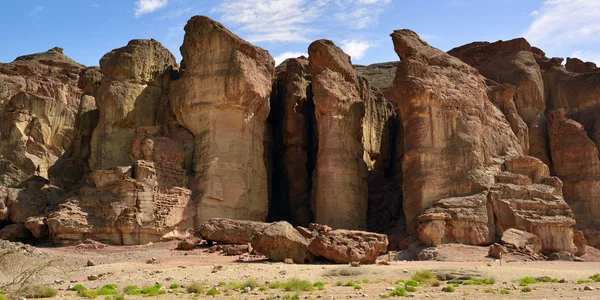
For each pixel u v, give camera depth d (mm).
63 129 68312
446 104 47219
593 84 61844
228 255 36125
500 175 46094
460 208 43094
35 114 65938
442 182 45469
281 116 57000
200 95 48750
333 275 26891
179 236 43594
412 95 47000
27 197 47531
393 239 46625
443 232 41531
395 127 61812
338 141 49281
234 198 46812
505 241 40531
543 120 61312
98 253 38062
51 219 41906
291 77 57281
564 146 57344
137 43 53281
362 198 50500
